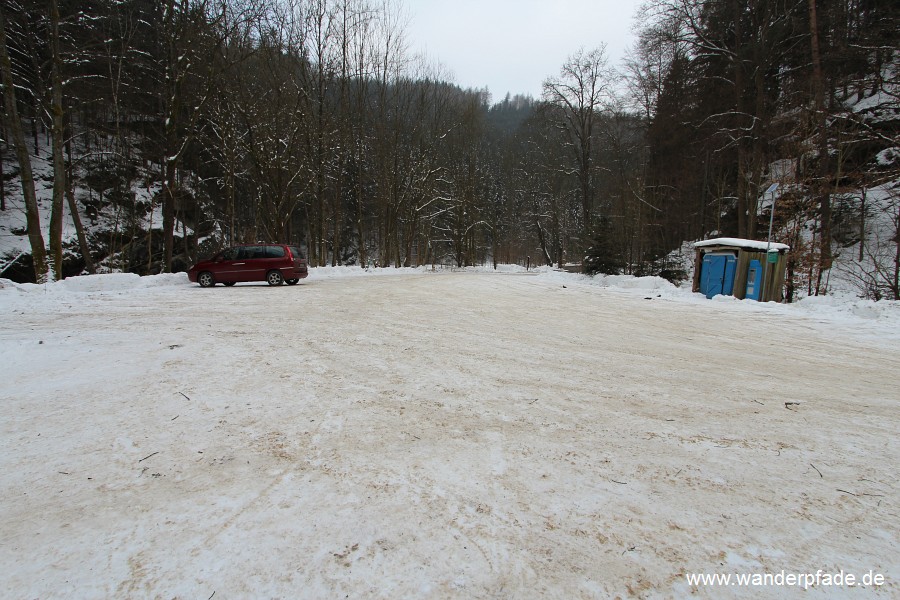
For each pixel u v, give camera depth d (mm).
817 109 17422
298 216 42312
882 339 7949
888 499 2729
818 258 16453
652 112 34969
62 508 2617
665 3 23281
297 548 2256
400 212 40625
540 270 46375
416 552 2225
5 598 1924
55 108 15477
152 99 26188
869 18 20938
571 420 3951
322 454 3279
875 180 16562
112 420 3916
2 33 14305
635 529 2412
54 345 6781
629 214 28422
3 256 23047
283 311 10555
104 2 19547
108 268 25391
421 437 3572
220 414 4051
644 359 6312
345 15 30719
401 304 12141
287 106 26453
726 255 15055
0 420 3916
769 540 2328
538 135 44156
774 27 20438
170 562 2158
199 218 31938
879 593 1956
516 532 2381
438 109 41438
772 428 3824
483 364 5879
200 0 19969
